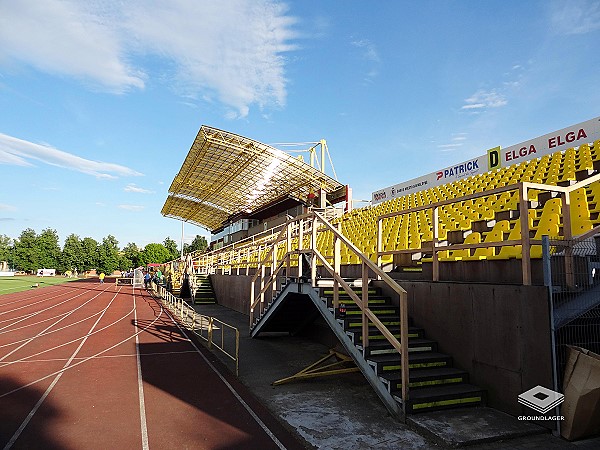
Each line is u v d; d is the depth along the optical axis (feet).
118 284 175.22
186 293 100.07
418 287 26.40
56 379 27.99
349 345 24.66
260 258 62.03
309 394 24.72
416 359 22.45
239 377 28.63
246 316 64.80
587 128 56.75
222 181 118.42
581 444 16.71
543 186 20.30
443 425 18.16
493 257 23.31
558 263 19.54
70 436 18.53
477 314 21.66
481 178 64.34
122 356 35.24
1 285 155.94
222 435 18.61
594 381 16.52
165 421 20.35
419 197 73.10
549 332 17.93
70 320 59.36
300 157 102.94
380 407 22.11
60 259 327.26
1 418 20.72
